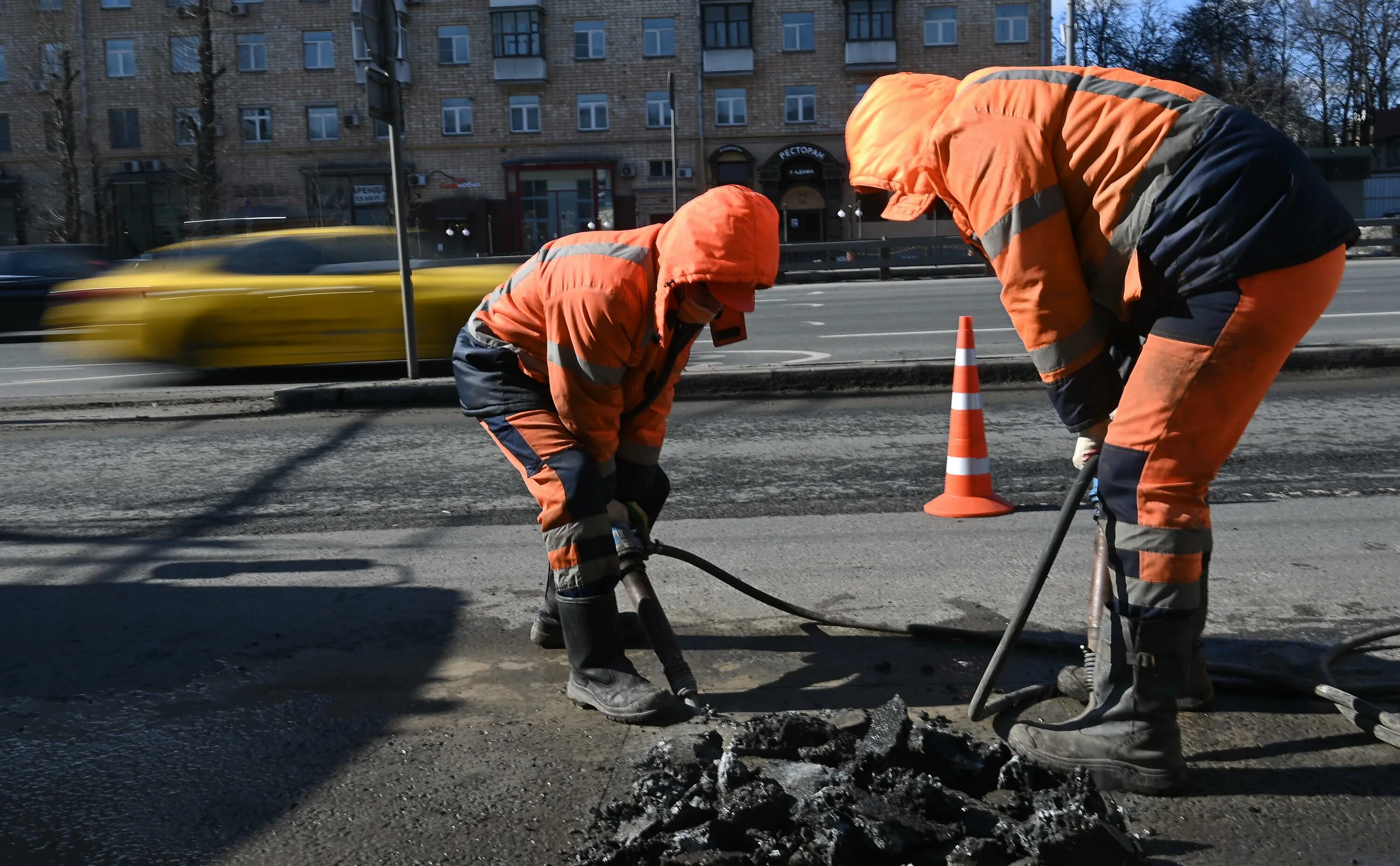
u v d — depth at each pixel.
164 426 7.85
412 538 4.96
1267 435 6.55
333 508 5.55
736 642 3.62
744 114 38.47
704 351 11.09
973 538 4.73
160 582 4.40
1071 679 3.11
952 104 2.63
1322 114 52.41
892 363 8.67
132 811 2.62
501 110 38.81
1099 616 3.11
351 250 9.98
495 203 39.19
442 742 2.93
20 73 39.94
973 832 2.26
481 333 3.19
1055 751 2.66
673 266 2.72
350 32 38.78
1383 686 3.08
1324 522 4.78
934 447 6.55
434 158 39.16
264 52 39.09
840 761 2.59
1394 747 2.76
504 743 2.91
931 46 37.84
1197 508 2.53
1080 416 2.63
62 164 37.31
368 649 3.64
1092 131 2.44
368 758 2.85
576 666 3.12
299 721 3.08
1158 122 2.39
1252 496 5.27
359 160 39.25
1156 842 2.37
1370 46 49.75
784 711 3.10
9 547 4.98
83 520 5.43
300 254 9.92
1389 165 48.56
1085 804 2.32
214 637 3.78
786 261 24.98
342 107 39.06
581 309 2.86
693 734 2.88
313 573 4.48
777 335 12.50
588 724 3.01
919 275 24.84
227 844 2.46
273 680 3.39
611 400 3.02
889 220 2.88
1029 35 37.72
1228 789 2.59
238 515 5.46
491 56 38.44
